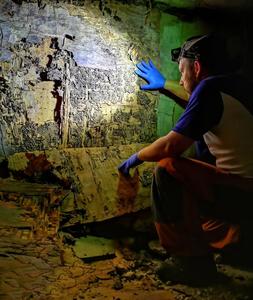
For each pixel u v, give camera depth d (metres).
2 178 2.35
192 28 3.05
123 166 2.20
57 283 1.81
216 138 2.03
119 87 2.74
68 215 2.34
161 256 2.32
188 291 1.92
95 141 2.67
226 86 1.96
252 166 2.01
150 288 1.93
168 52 2.96
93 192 2.48
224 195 2.03
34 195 2.31
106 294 1.81
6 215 2.14
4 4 2.32
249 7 2.95
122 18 2.74
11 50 2.36
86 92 2.61
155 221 2.06
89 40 2.61
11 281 1.72
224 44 2.12
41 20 2.44
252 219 2.08
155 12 2.88
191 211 2.00
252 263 2.28
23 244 2.00
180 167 1.97
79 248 2.21
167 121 2.97
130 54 2.78
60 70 2.51
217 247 2.10
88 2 2.60
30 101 2.43
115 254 2.27
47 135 2.51
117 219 2.59
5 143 2.36
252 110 1.95
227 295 1.91
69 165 2.48
